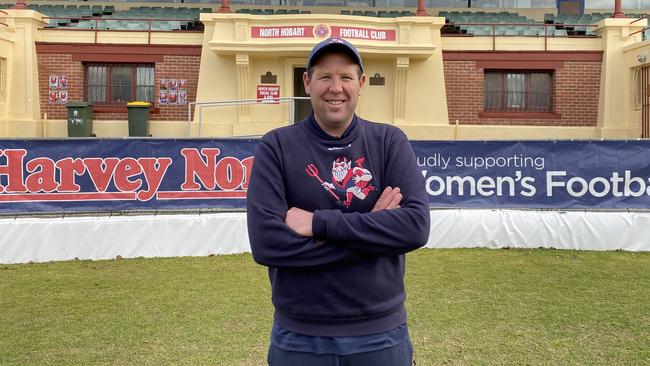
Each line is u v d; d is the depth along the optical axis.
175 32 16.58
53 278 7.14
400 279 2.57
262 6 23.14
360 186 2.50
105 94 16.86
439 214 8.88
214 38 15.73
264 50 15.54
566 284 6.79
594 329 5.25
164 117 16.50
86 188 8.63
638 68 15.85
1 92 16.17
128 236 8.38
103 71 16.84
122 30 16.59
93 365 4.46
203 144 8.88
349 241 2.33
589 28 20.41
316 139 2.53
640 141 8.95
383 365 2.44
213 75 16.23
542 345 4.86
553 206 9.10
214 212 8.90
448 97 16.75
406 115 16.44
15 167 8.44
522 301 6.10
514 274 7.25
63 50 16.53
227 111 16.20
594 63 16.72
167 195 8.81
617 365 4.46
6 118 16.14
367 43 15.66
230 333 5.16
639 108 15.84
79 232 8.25
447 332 5.17
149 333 5.16
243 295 6.36
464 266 7.66
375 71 16.52
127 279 7.09
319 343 2.41
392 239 2.37
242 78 16.03
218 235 8.56
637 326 5.32
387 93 16.53
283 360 2.47
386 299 2.48
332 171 2.50
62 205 8.58
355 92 2.51
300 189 2.48
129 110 15.77
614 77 16.38
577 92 16.75
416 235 2.41
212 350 4.77
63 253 8.21
